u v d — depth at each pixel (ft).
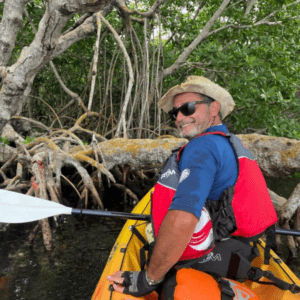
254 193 4.69
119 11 19.60
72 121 27.58
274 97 17.92
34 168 13.43
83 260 11.38
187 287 4.58
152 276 4.51
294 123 18.98
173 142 15.70
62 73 29.37
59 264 11.02
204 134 4.83
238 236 5.03
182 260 4.89
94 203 16.28
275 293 6.24
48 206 6.80
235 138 5.00
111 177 14.89
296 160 13.70
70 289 9.45
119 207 18.28
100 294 5.42
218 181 4.59
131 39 20.27
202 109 5.30
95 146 15.39
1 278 10.01
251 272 5.55
